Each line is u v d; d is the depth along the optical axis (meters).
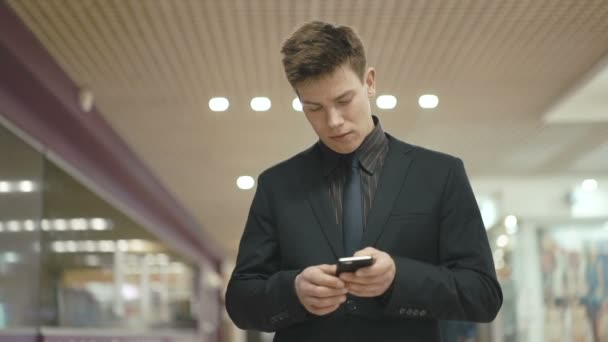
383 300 1.61
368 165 1.78
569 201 9.41
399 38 5.23
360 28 5.05
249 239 1.84
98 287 7.57
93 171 7.46
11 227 5.14
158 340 10.73
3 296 4.94
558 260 9.30
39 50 5.51
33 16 4.95
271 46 5.39
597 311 9.16
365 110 1.74
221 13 4.82
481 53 5.53
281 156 8.61
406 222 1.70
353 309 1.67
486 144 8.09
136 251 9.47
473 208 1.74
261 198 1.86
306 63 1.65
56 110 6.14
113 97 6.53
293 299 1.61
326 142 1.75
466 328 8.82
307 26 1.73
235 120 7.20
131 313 9.18
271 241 1.82
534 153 8.45
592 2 4.69
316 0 4.64
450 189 1.74
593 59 5.66
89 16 4.90
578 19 4.94
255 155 8.60
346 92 1.68
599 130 7.53
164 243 11.43
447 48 5.42
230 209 12.10
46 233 5.93
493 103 6.70
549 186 9.48
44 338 5.78
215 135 7.75
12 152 5.27
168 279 11.71
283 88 6.30
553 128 7.48
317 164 1.83
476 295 1.63
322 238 1.73
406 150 1.80
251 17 4.89
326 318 1.69
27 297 5.44
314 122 1.73
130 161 8.59
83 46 5.41
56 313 6.18
